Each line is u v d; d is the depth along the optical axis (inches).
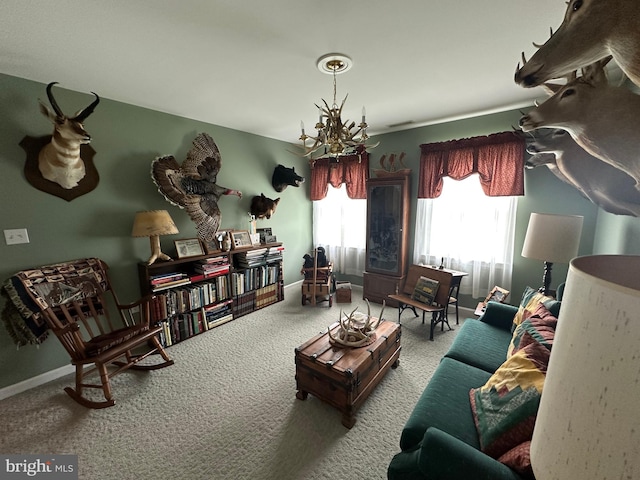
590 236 102.7
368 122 131.0
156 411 73.2
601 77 36.2
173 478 55.4
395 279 143.7
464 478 32.3
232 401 76.8
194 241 122.9
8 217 80.0
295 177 155.8
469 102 105.2
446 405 50.3
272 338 112.9
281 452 60.9
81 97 92.0
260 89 92.2
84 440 64.4
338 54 71.1
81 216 93.7
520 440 36.9
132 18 56.7
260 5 53.5
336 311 140.9
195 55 71.1
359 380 68.9
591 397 13.1
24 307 75.8
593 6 25.8
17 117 80.0
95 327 97.6
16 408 75.0
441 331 117.6
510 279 121.1
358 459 59.2
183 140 120.6
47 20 56.6
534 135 72.7
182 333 110.8
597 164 58.7
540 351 46.6
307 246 191.2
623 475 11.7
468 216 130.0
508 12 55.5
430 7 54.2
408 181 139.9
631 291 11.5
